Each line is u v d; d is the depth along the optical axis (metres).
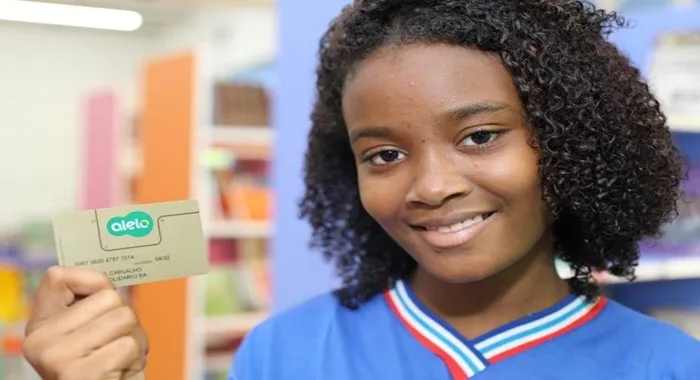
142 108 3.12
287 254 1.93
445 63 0.79
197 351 2.82
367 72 0.83
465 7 0.82
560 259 0.98
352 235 1.11
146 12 6.81
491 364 0.87
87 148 4.01
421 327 0.94
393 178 0.84
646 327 0.88
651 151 0.88
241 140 3.23
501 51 0.80
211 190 3.30
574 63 0.83
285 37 1.87
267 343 1.00
